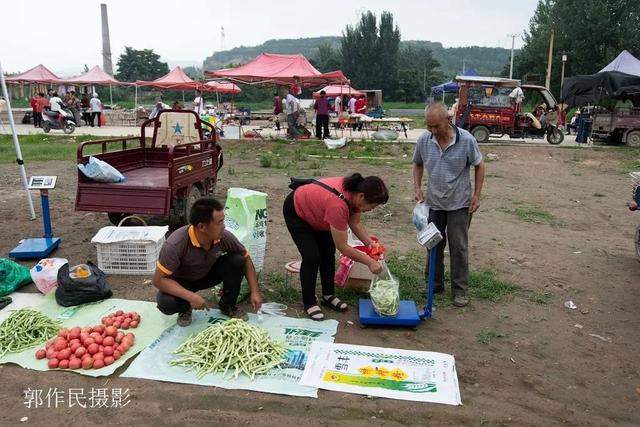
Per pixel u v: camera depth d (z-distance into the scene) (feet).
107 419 10.99
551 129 65.51
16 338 13.47
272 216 28.02
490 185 40.37
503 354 13.99
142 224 24.45
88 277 16.01
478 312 16.55
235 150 57.21
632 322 16.22
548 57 139.85
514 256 22.30
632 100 66.74
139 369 12.61
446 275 19.74
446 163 15.99
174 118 28.73
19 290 17.15
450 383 12.34
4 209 28.12
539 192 37.86
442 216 16.71
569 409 11.69
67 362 12.63
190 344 13.39
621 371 13.41
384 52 260.62
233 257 14.55
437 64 307.99
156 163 29.19
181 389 11.96
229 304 15.12
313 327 14.93
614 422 11.32
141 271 18.58
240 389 11.98
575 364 13.65
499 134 65.46
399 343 14.37
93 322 14.83
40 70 107.55
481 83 63.72
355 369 12.78
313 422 10.96
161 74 257.34
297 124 69.05
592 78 63.41
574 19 144.56
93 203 21.57
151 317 15.15
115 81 108.06
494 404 11.73
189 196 24.13
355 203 14.38
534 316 16.43
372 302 15.25
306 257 15.17
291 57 67.26
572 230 27.32
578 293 18.43
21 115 105.50
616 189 39.70
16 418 10.97
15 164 45.47
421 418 11.18
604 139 68.44
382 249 15.67
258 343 13.12
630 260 22.16
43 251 20.10
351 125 75.36
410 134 85.56
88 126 94.48
